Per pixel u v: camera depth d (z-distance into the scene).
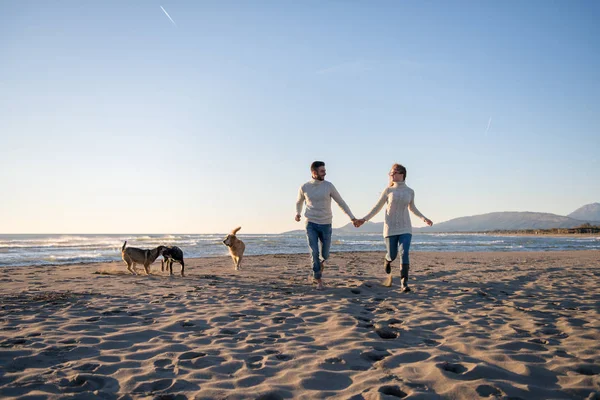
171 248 8.60
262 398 2.21
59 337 3.42
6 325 3.86
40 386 2.35
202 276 8.47
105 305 4.95
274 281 7.50
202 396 2.23
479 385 2.32
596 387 2.33
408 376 2.51
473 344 3.24
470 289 6.36
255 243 32.03
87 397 2.21
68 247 26.28
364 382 2.40
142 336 3.51
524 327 3.86
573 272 9.39
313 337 3.50
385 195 6.22
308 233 6.27
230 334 3.59
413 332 3.66
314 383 2.41
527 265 11.58
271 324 3.97
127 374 2.58
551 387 2.37
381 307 4.86
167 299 5.44
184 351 3.06
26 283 7.20
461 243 37.47
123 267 11.02
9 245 29.25
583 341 3.34
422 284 7.04
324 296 5.66
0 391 2.26
